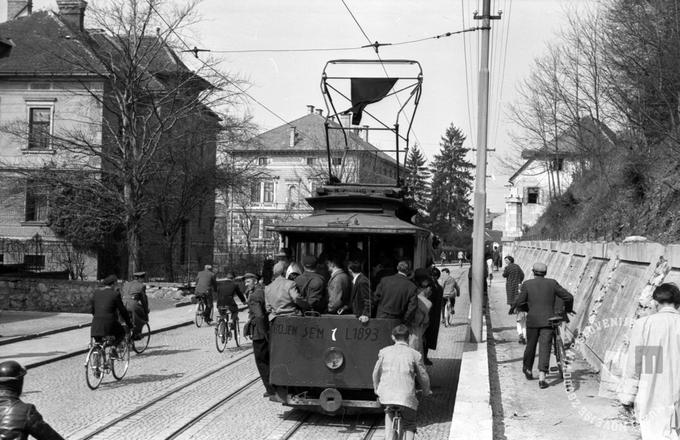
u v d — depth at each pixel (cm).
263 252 4484
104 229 3488
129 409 978
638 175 1981
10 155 3862
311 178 6531
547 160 3719
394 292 934
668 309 589
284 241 1050
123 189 3216
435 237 1423
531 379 1200
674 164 1766
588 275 1695
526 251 4434
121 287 2556
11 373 491
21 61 3894
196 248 4281
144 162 3117
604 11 2153
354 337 927
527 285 1174
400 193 1149
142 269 3369
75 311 2534
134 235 3139
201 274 2169
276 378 941
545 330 1150
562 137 3191
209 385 1184
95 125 3519
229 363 1424
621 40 1667
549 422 888
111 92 3769
